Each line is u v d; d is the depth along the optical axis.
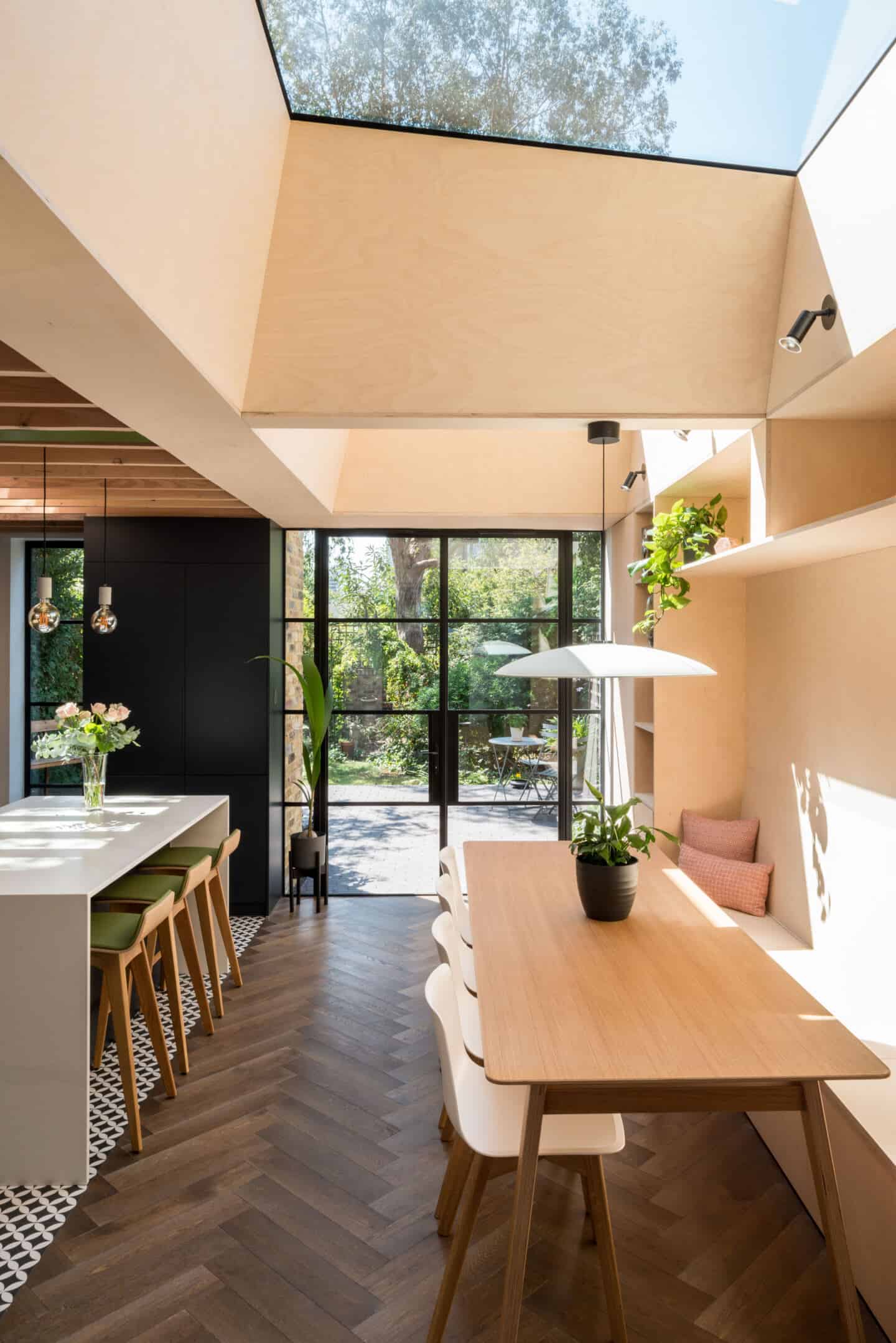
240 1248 2.51
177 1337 2.18
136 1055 3.76
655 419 3.29
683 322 3.14
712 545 4.52
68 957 2.87
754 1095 2.05
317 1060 3.69
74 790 7.20
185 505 5.45
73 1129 2.84
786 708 4.25
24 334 2.30
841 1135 2.42
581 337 3.14
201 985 3.94
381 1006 4.25
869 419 3.27
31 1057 2.85
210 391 2.81
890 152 2.34
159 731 5.86
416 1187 2.80
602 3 2.50
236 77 2.28
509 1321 1.98
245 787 5.84
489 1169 2.14
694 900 3.45
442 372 3.15
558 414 3.24
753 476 3.41
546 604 6.39
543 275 3.02
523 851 4.34
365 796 6.38
